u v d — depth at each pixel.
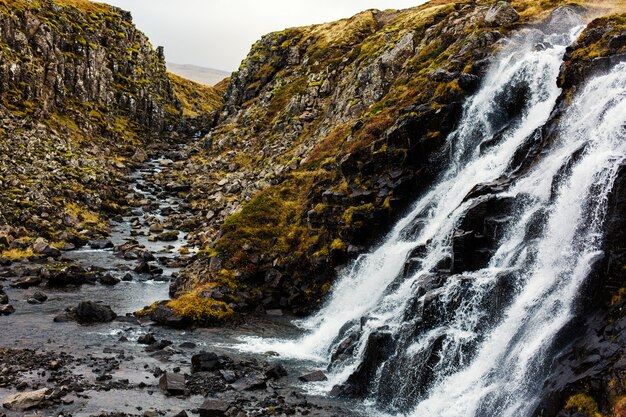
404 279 37.28
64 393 25.70
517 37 57.44
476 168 43.00
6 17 94.69
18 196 65.69
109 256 60.28
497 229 32.09
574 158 29.58
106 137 111.75
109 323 39.44
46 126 91.19
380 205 47.69
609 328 21.48
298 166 73.00
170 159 116.06
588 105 35.16
